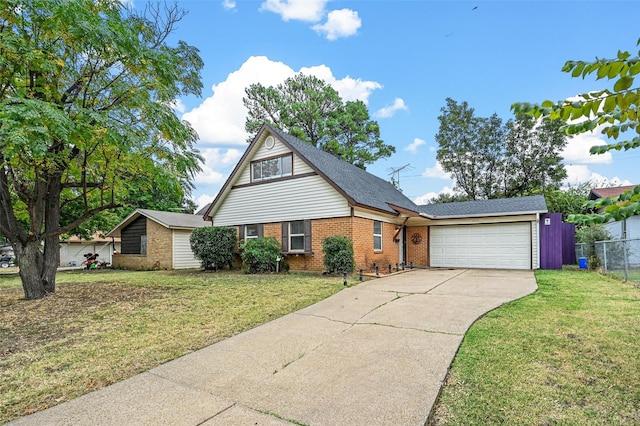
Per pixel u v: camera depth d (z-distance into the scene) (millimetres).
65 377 3492
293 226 12734
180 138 8234
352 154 25984
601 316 5078
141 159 7965
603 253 10672
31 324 5531
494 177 25562
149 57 7477
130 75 7980
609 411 2600
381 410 2719
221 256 13734
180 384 3299
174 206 30922
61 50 7082
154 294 8180
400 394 2967
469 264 14508
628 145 1609
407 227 15906
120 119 8156
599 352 3705
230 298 7289
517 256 13523
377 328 4941
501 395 2879
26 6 5832
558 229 12961
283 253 12367
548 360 3549
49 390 3215
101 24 6410
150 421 2650
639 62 1359
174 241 17422
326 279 9945
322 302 6758
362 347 4184
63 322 5621
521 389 2965
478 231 14406
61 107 6973
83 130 6285
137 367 3730
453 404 2779
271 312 6023
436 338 4391
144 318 5785
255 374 3496
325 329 4977
